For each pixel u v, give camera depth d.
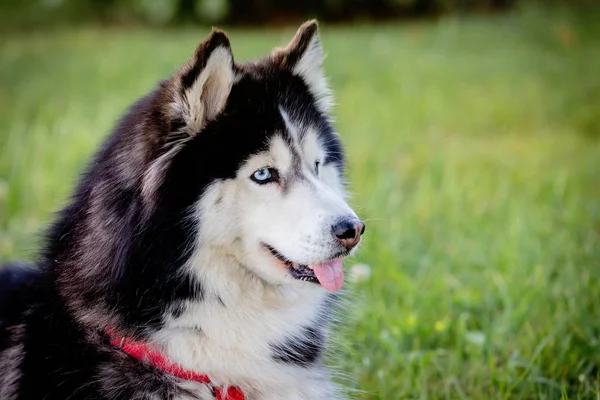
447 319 4.62
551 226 6.21
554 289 4.96
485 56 13.84
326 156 3.52
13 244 5.67
